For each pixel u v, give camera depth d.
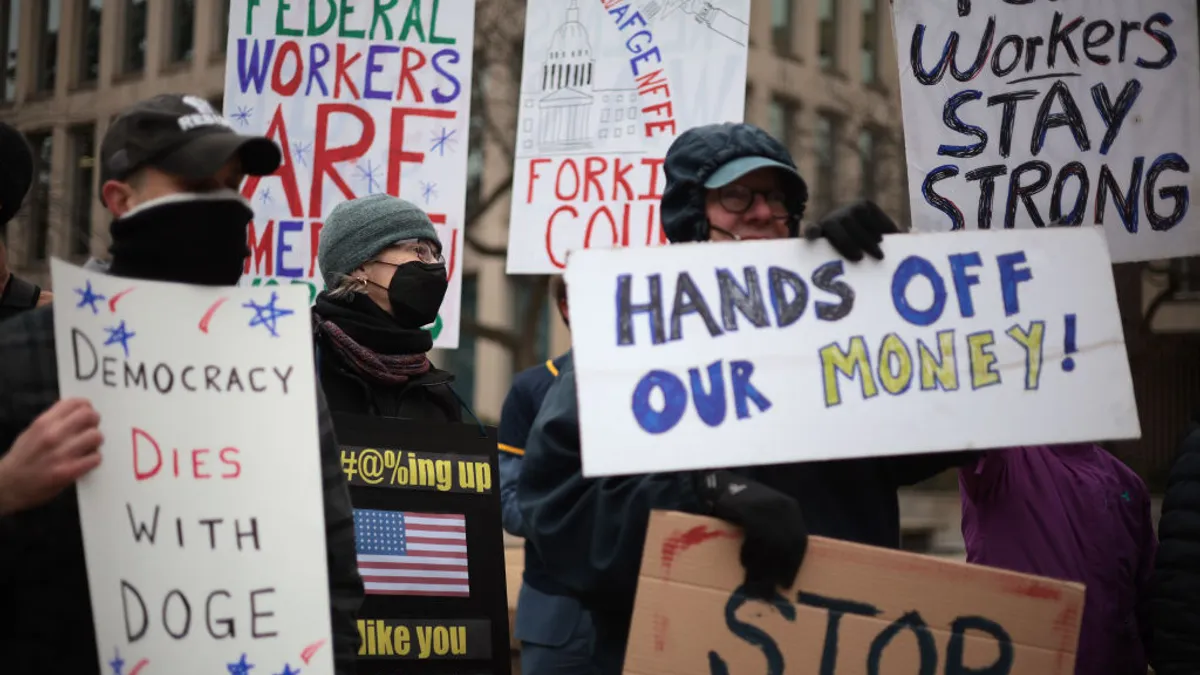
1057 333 2.69
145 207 2.27
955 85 4.01
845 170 21.39
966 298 2.69
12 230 19.61
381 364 3.60
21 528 2.19
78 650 2.22
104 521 2.15
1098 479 3.54
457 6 4.71
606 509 2.73
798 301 2.66
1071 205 3.94
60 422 2.10
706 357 2.61
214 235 2.32
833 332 2.65
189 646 2.17
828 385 2.62
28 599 2.20
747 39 4.61
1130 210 3.91
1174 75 3.91
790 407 2.61
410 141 4.68
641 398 2.58
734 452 2.57
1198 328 13.20
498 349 22.81
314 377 2.35
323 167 4.70
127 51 20.50
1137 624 3.59
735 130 2.90
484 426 3.51
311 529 2.28
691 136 2.95
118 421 2.20
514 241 4.70
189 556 2.20
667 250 2.66
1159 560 3.04
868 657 2.53
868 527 2.81
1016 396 2.66
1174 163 3.89
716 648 2.53
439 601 3.32
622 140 4.66
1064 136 3.95
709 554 2.54
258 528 2.25
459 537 3.38
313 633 2.24
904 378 2.64
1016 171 3.97
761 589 2.53
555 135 4.71
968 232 2.73
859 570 2.55
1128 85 3.93
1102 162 3.93
